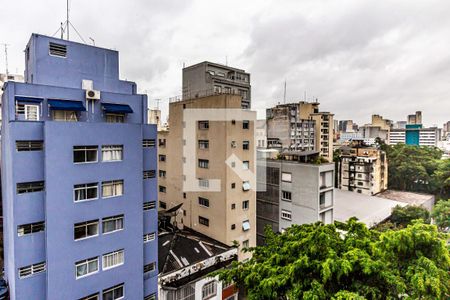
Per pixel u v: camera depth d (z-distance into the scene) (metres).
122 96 21.66
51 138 17.11
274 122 80.81
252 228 33.25
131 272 20.77
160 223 35.16
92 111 20.25
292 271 14.18
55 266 17.48
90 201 18.72
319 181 32.56
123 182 20.25
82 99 19.81
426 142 137.12
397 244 14.40
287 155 38.09
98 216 19.11
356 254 14.30
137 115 22.47
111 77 22.38
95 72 21.50
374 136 126.56
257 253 19.39
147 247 22.48
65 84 20.14
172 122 38.22
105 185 19.53
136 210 20.91
